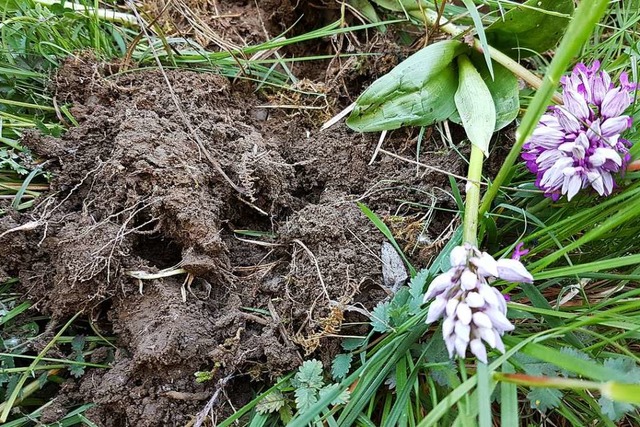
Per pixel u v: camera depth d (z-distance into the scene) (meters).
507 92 0.23
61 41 0.25
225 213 0.22
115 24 0.27
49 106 0.24
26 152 0.22
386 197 0.22
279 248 0.21
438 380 0.17
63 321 0.20
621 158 0.18
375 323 0.18
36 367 0.19
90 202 0.21
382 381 0.18
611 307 0.19
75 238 0.19
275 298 0.20
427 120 0.23
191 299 0.19
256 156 0.22
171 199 0.20
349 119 0.23
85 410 0.18
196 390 0.18
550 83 0.13
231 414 0.18
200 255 0.20
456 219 0.21
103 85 0.23
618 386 0.11
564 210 0.20
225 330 0.19
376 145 0.24
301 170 0.24
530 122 0.14
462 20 0.26
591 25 0.12
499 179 0.17
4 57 0.24
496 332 0.14
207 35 0.28
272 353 0.18
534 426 0.18
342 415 0.17
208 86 0.24
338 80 0.26
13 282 0.20
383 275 0.20
